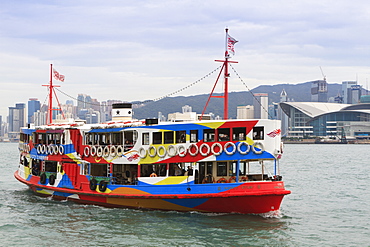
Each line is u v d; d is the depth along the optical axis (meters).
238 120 31.98
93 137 38.78
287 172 78.50
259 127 31.81
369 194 49.72
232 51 35.88
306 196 47.69
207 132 32.81
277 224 31.84
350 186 57.31
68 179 39.84
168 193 33.47
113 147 36.31
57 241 27.94
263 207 32.06
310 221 34.31
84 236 28.88
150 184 34.41
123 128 36.00
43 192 43.09
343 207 40.88
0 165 91.38
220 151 32.06
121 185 35.72
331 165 98.75
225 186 31.91
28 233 29.80
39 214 35.31
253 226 30.86
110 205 36.78
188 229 30.02
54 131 41.12
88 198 38.25
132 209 35.69
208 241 27.69
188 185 32.88
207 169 33.38
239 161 33.06
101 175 38.44
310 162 110.69
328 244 28.12
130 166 36.81
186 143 33.19
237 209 32.50
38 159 43.78
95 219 33.03
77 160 39.03
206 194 32.03
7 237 28.94
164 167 34.34
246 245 27.11
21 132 49.56
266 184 31.72
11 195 45.38
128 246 26.83
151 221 31.98
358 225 33.28
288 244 27.73
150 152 34.41
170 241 27.66
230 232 29.47
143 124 35.50
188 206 33.41
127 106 42.56
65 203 39.81
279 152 31.69
